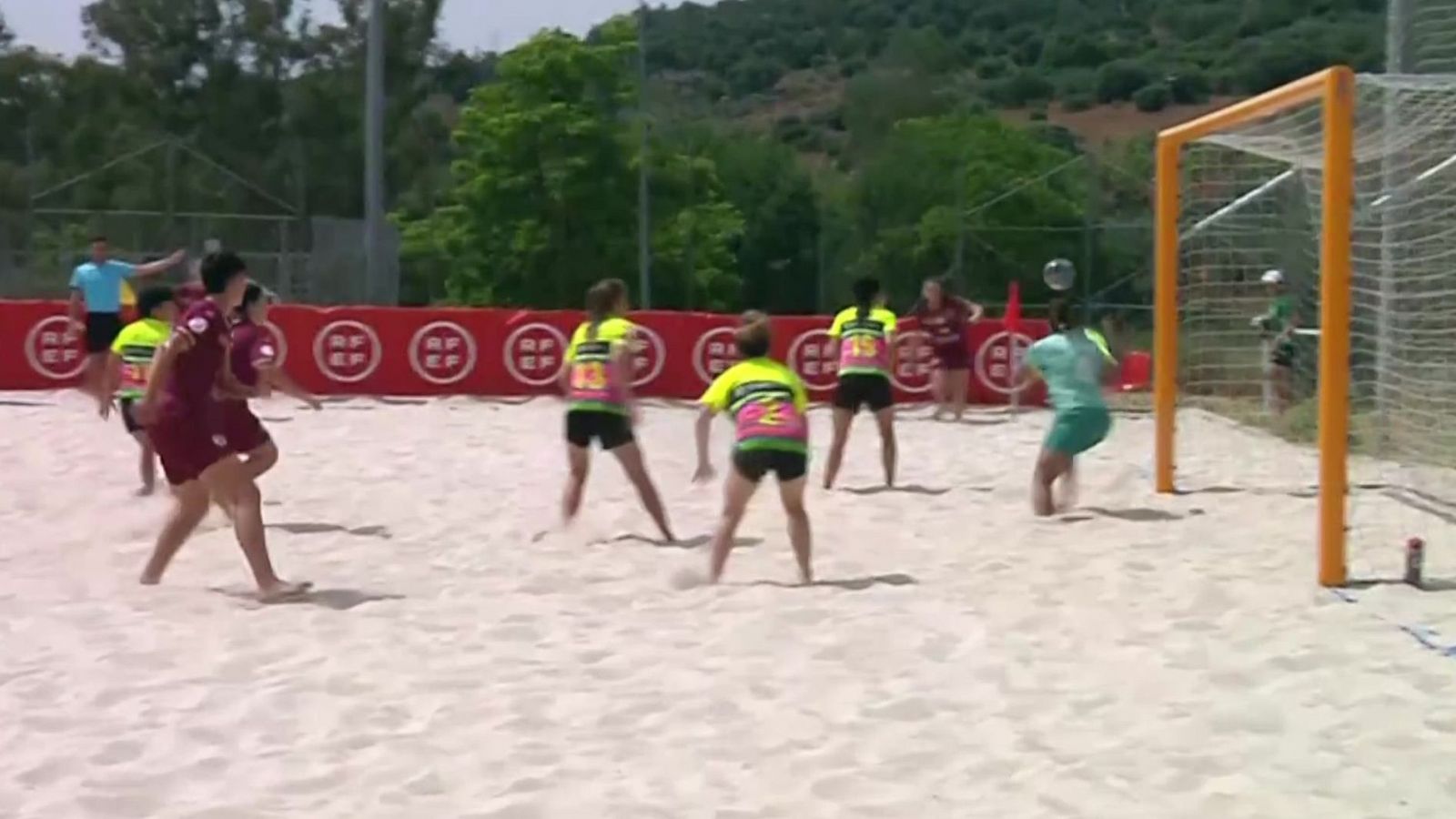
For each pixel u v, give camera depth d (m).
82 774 5.91
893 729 6.62
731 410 9.59
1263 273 20.23
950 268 43.16
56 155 49.62
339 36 52.38
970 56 92.44
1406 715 6.85
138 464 14.07
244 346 10.68
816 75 95.69
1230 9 87.19
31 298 35.38
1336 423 9.52
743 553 10.51
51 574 9.49
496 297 44.47
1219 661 7.75
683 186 46.34
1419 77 10.48
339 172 51.22
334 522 11.52
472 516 11.86
